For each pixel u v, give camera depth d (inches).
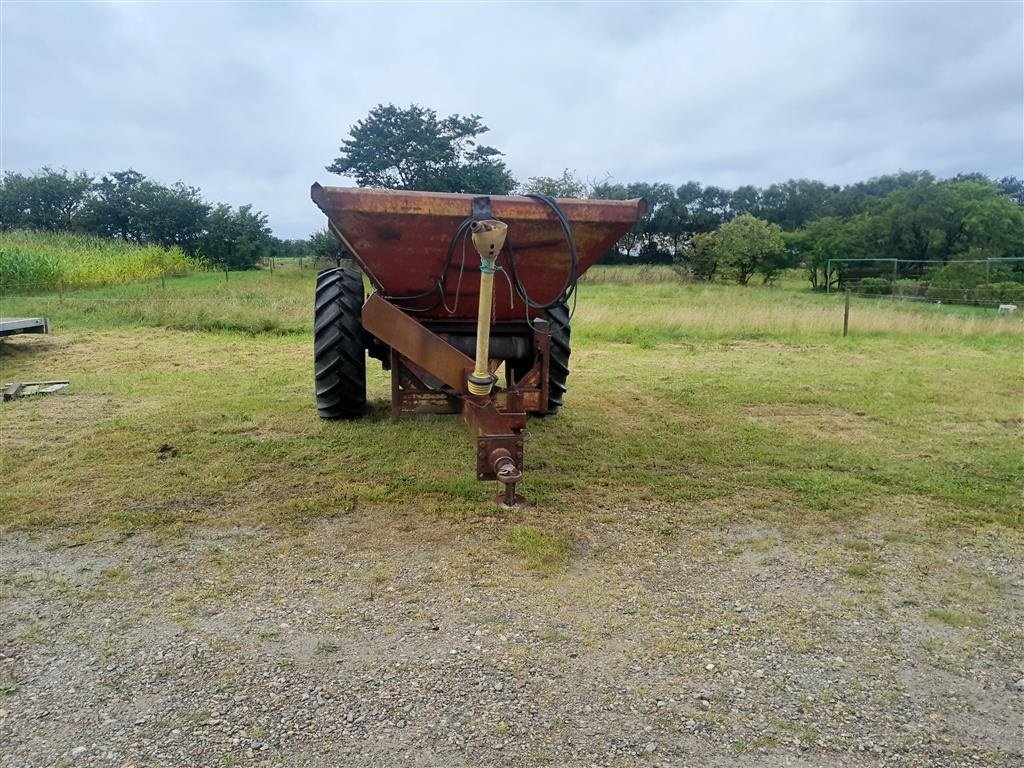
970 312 725.3
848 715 94.5
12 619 113.8
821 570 136.9
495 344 206.1
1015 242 1247.5
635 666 104.1
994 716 95.0
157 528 149.2
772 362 388.5
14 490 167.0
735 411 266.5
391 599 122.1
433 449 204.4
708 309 631.8
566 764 84.1
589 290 1100.5
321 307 224.2
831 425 247.6
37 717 90.6
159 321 476.7
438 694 96.5
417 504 164.2
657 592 126.8
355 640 109.3
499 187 1851.6
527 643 109.3
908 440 228.5
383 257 176.4
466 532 150.1
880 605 123.8
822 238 1403.8
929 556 143.7
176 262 1296.8
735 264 1526.8
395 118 1825.8
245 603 120.0
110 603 119.3
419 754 85.2
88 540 142.9
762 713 94.3
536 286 185.3
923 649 110.6
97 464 186.4
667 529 154.3
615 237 178.7
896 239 1314.0
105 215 1941.4
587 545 145.6
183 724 89.7
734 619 118.2
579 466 194.7
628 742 88.1
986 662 107.4
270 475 181.5
